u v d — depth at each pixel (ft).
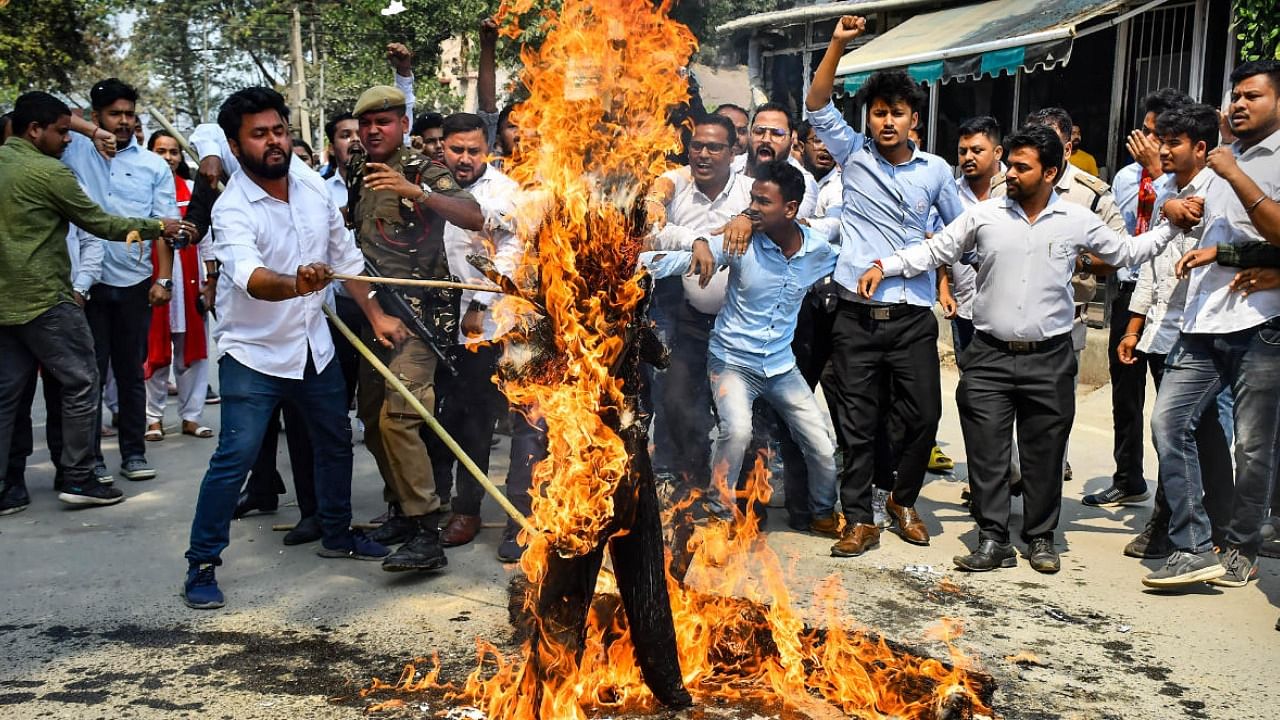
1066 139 20.48
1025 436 16.90
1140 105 35.88
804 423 17.61
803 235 17.21
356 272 15.88
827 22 50.80
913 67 39.32
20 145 18.47
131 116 22.33
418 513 15.66
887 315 17.49
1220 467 17.06
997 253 16.67
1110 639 14.02
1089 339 30.66
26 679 12.37
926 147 45.01
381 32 75.15
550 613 11.10
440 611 14.60
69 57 71.00
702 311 19.04
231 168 20.54
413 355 15.96
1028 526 16.99
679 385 19.30
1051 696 12.28
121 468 21.53
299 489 17.58
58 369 18.71
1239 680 12.79
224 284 14.90
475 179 17.44
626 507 10.87
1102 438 25.45
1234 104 15.67
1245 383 15.57
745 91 51.26
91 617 14.33
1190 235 16.40
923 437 17.85
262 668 12.71
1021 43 34.73
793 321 17.53
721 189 19.11
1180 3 34.42
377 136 16.90
